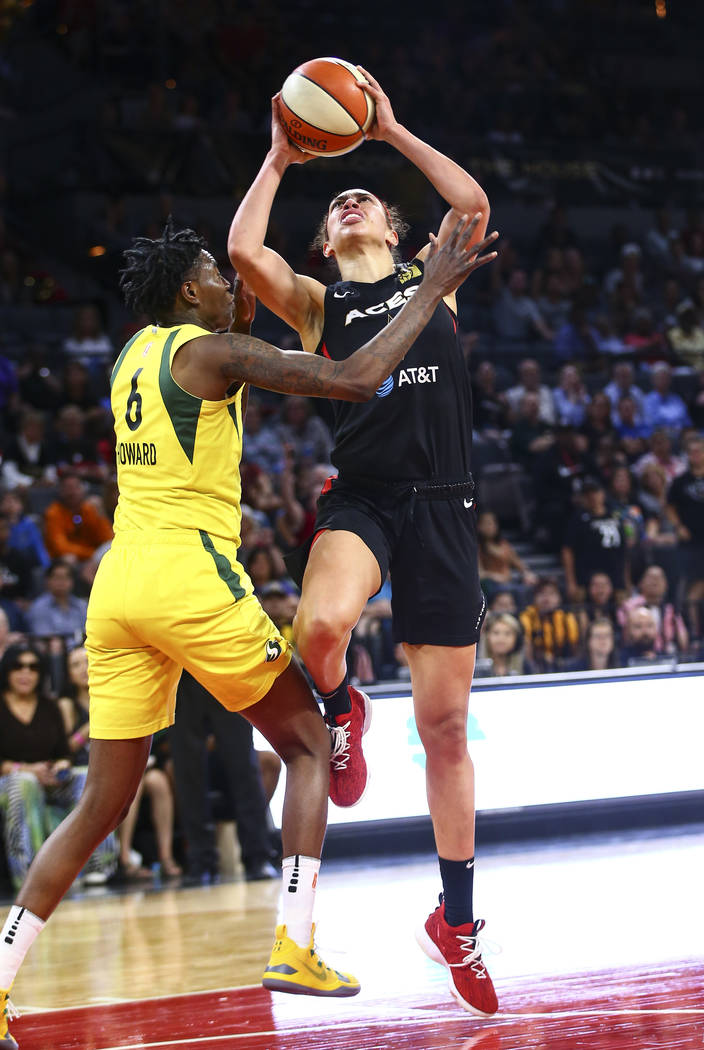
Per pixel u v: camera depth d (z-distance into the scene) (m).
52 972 6.20
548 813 9.71
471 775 4.80
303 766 4.20
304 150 4.57
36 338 16.91
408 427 4.60
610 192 22.08
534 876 8.32
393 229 5.22
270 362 4.06
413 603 4.65
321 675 4.36
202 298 4.42
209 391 4.13
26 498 12.66
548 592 11.42
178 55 21.31
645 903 7.12
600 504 13.23
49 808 9.18
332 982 4.06
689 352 17.64
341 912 7.41
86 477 12.97
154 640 4.11
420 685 4.73
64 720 9.34
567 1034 4.25
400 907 7.51
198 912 7.79
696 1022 4.29
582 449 14.91
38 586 11.42
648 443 15.72
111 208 18.72
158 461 4.15
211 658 4.09
